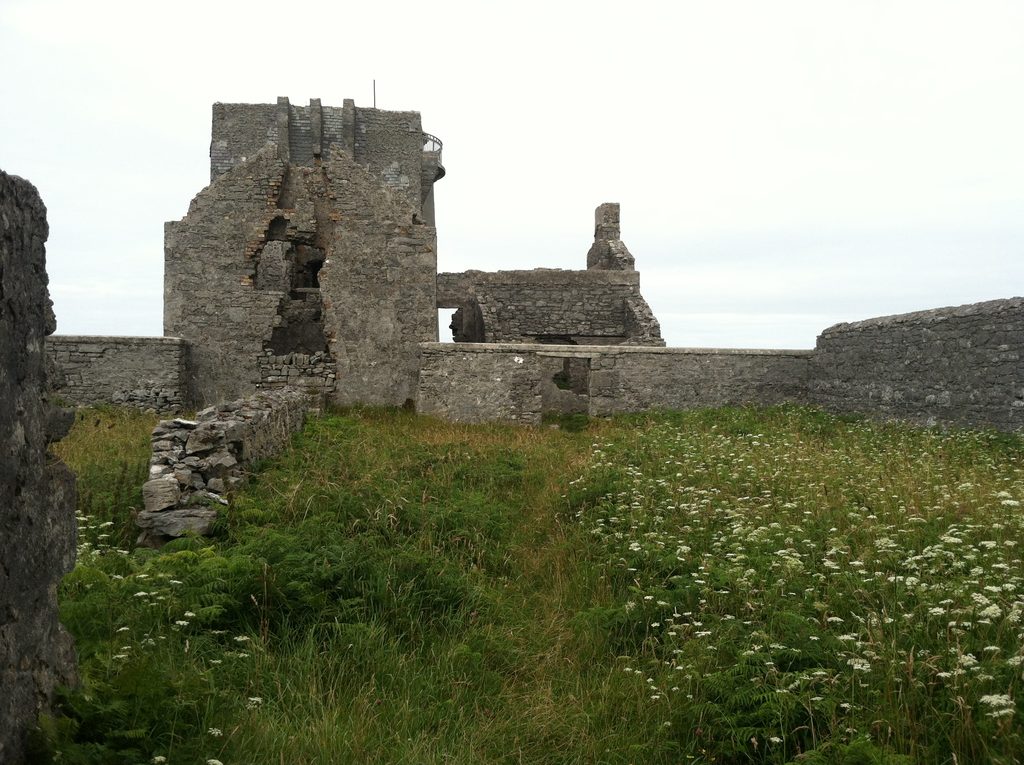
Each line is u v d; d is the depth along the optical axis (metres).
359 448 12.68
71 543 3.97
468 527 8.55
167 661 4.70
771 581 6.16
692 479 10.40
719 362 22.48
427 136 33.47
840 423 17.72
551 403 24.28
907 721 4.12
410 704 4.91
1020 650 4.40
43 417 3.74
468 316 30.97
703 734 4.51
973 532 7.08
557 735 4.80
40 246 3.73
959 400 15.66
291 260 23.83
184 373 21.95
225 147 28.31
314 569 6.14
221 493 8.42
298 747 4.20
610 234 34.03
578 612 6.30
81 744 3.51
